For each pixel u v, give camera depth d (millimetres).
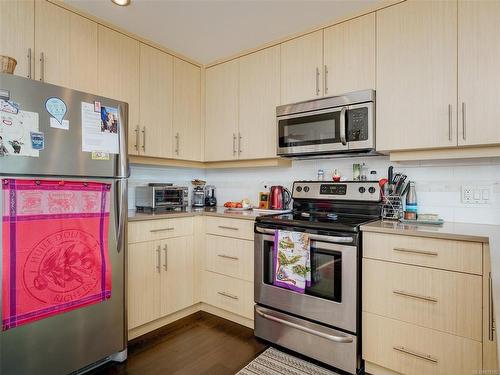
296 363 1872
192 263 2518
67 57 1971
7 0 1726
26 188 1432
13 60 1489
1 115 1359
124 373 1761
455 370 1472
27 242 1435
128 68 2326
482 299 1404
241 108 2688
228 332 2262
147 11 2053
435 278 1527
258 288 2156
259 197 2889
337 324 1788
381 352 1687
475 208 1910
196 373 1766
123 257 1840
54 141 1526
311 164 2604
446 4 1733
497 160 1854
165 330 2281
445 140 1736
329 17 2129
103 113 1733
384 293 1677
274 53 2469
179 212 2463
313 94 2244
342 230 1771
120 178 1819
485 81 1623
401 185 2057
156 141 2543
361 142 1977
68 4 1968
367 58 2006
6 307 1374
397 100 1892
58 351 1552
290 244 1944
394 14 1903
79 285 1624
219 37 2426
